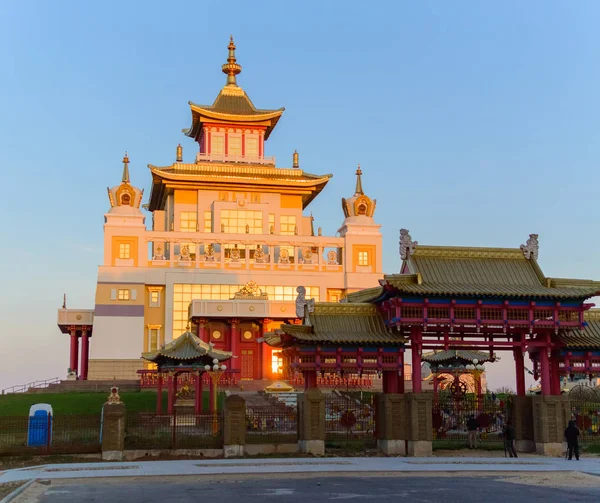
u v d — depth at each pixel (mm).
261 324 106938
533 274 49906
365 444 48875
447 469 38375
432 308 47125
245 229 123250
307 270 118188
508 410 50406
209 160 129750
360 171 125812
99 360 109312
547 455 47312
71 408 69688
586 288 49219
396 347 47719
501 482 34625
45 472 37844
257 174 126500
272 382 96375
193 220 124500
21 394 86625
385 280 46500
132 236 114188
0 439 47438
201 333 103562
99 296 111438
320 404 46562
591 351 49812
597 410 53188
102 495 30281
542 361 49406
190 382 86000
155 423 48344
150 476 36156
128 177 117938
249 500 28609
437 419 50625
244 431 45969
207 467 39531
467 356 70375
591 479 35969
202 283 114500
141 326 111500
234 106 136125
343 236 121938
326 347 46969
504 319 47406
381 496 29656
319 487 32500
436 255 49438
